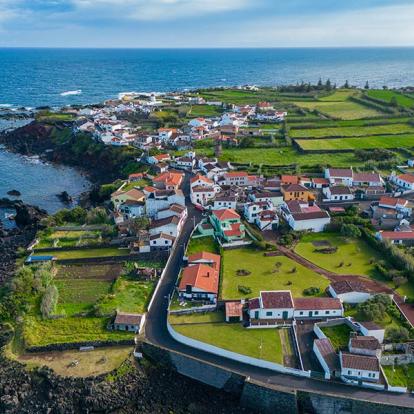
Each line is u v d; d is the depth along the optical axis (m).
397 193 168.00
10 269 130.88
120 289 116.19
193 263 123.44
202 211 159.25
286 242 134.38
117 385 88.75
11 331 102.94
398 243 131.88
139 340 97.56
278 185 173.00
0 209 189.38
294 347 93.00
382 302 102.12
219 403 87.19
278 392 83.31
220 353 92.44
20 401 87.44
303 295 108.88
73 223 157.00
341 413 82.31
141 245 131.75
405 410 79.62
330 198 165.38
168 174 184.75
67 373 90.50
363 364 84.12
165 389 89.69
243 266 123.06
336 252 130.00
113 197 164.12
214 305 105.94
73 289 117.69
